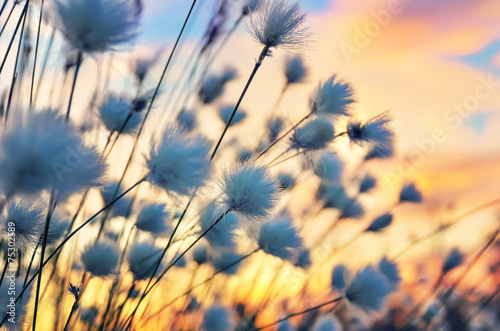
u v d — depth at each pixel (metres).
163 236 0.54
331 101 0.53
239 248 0.62
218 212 0.47
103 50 0.38
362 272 0.61
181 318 0.66
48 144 0.34
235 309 0.71
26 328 0.46
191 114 0.63
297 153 0.55
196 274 0.67
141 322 0.56
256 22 0.49
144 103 0.52
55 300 0.56
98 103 0.51
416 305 1.00
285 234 0.53
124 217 0.56
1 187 0.34
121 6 0.38
